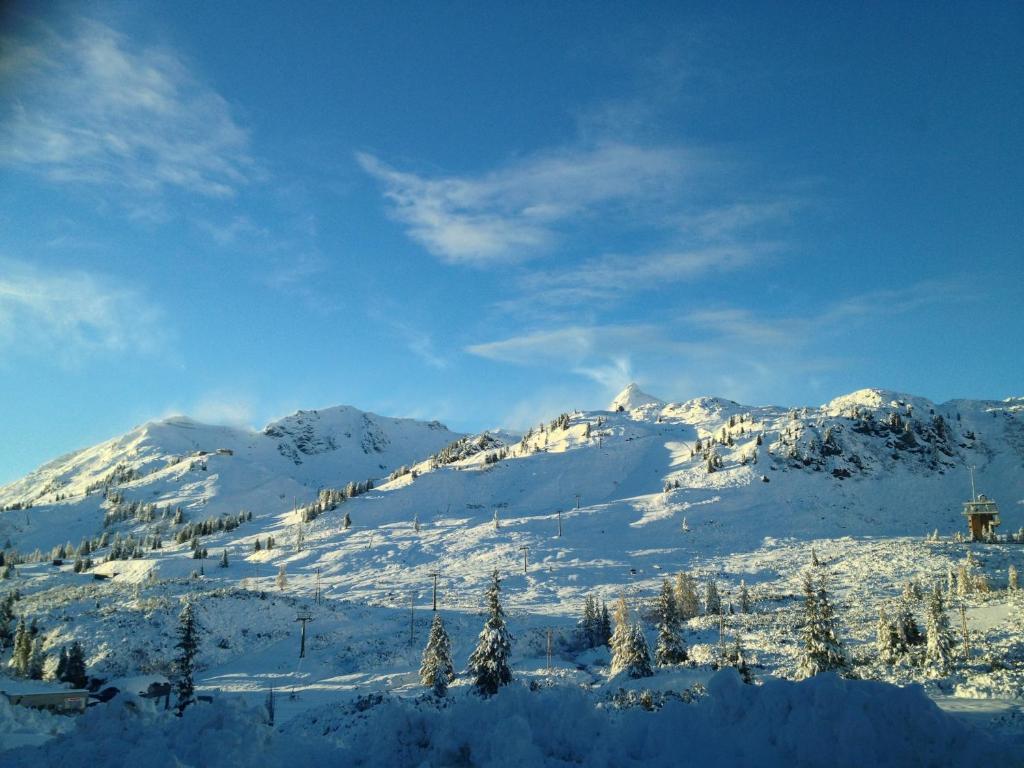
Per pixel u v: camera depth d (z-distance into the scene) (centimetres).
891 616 5741
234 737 1009
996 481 18362
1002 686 1961
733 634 6284
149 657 7319
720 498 16925
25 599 11238
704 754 912
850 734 848
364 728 1119
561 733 984
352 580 12756
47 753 1035
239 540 19650
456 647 7438
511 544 14438
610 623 7550
